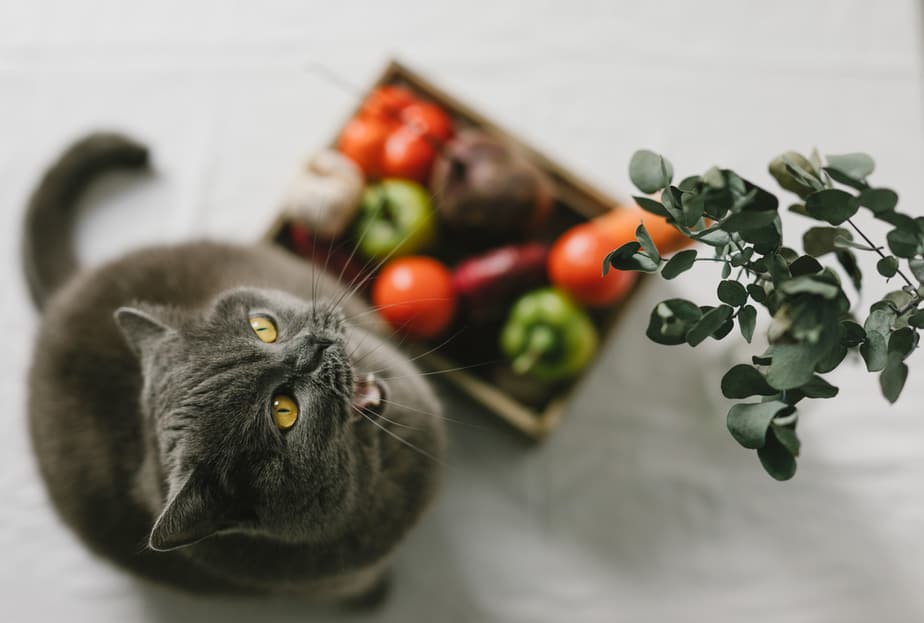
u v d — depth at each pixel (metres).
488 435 1.07
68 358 0.91
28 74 1.12
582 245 0.94
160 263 0.94
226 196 1.11
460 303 0.99
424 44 1.12
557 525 1.05
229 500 0.76
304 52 1.13
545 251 0.98
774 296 0.65
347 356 0.81
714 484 1.05
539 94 1.11
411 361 0.93
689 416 1.07
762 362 0.66
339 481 0.80
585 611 1.04
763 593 1.03
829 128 1.09
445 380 1.00
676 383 1.07
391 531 0.89
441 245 1.03
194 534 0.74
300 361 0.78
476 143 0.97
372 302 1.01
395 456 0.88
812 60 1.10
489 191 0.95
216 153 1.12
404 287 0.96
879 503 1.04
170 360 0.79
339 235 0.99
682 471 1.06
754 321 0.67
